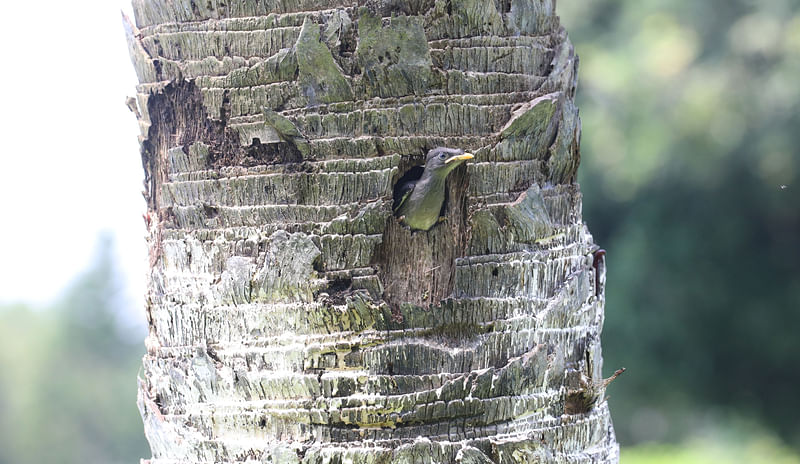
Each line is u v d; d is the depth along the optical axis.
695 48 23.80
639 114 23.83
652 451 30.38
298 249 6.18
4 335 62.41
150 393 6.75
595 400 6.73
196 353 6.37
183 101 6.64
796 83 22.67
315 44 6.18
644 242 24.73
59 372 58.91
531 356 6.33
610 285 25.06
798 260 24.88
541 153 6.59
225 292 6.31
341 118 6.21
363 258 6.15
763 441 30.66
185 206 6.55
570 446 6.51
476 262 6.29
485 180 6.36
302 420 6.11
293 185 6.24
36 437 56.81
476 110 6.38
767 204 24.28
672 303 24.62
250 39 6.35
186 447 6.38
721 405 26.94
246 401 6.22
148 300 6.88
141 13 6.84
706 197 24.53
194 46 6.54
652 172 24.12
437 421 6.08
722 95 23.22
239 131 6.39
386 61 6.19
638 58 23.89
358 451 6.01
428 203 6.21
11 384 59.09
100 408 58.44
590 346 6.75
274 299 6.21
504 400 6.20
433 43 6.29
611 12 25.27
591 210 25.50
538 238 6.47
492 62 6.43
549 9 6.78
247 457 6.20
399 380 6.05
